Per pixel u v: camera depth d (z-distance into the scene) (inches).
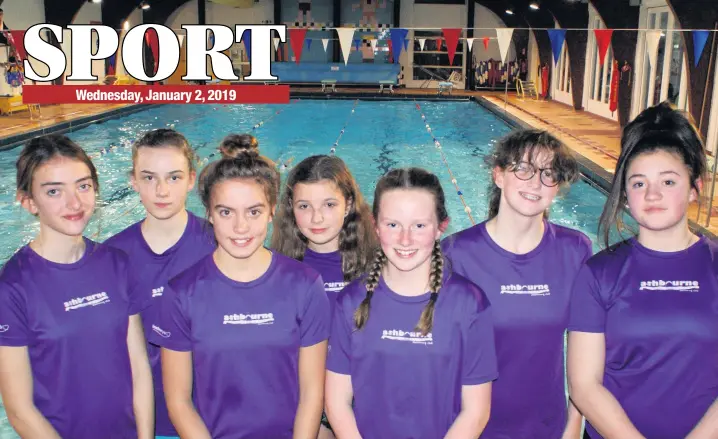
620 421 64.0
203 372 68.8
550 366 76.0
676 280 64.3
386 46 764.6
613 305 65.7
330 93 675.4
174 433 85.5
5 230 216.1
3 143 348.2
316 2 765.3
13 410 66.3
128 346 73.6
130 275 73.9
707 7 312.3
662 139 62.2
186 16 764.6
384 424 68.7
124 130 442.3
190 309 68.1
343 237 87.2
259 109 579.2
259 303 68.6
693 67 320.5
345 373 68.9
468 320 67.3
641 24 435.8
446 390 67.6
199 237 86.9
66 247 69.3
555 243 77.1
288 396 70.2
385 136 428.8
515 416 76.3
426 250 65.3
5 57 474.9
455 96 673.6
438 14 759.1
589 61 543.5
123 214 242.1
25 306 66.9
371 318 67.6
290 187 86.1
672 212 62.1
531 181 72.2
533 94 699.4
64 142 68.7
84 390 69.1
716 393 63.6
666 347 63.7
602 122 466.9
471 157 354.6
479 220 238.7
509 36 283.1
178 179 83.3
